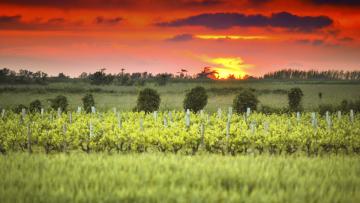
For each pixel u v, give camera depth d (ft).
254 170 66.08
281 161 76.23
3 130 112.68
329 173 68.13
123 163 71.05
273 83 575.79
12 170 67.26
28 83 520.42
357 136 106.42
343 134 107.65
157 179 60.29
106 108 205.57
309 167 71.26
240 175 62.69
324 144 102.32
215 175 62.80
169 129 109.29
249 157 80.02
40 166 70.64
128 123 122.21
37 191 55.52
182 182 60.08
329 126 119.55
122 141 102.83
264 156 83.71
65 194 54.60
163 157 79.05
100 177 61.16
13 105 223.92
